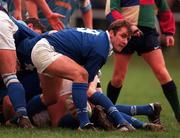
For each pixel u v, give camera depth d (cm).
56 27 2547
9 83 2197
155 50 2620
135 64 6462
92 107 2305
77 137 2053
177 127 2461
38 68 2202
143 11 2616
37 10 2783
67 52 2200
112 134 2133
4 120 2344
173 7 7031
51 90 2266
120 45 2192
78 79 2158
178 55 7169
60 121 2316
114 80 2692
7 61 2198
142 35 2602
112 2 2575
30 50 2230
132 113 2403
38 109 2325
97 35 2195
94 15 7088
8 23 2230
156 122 2409
